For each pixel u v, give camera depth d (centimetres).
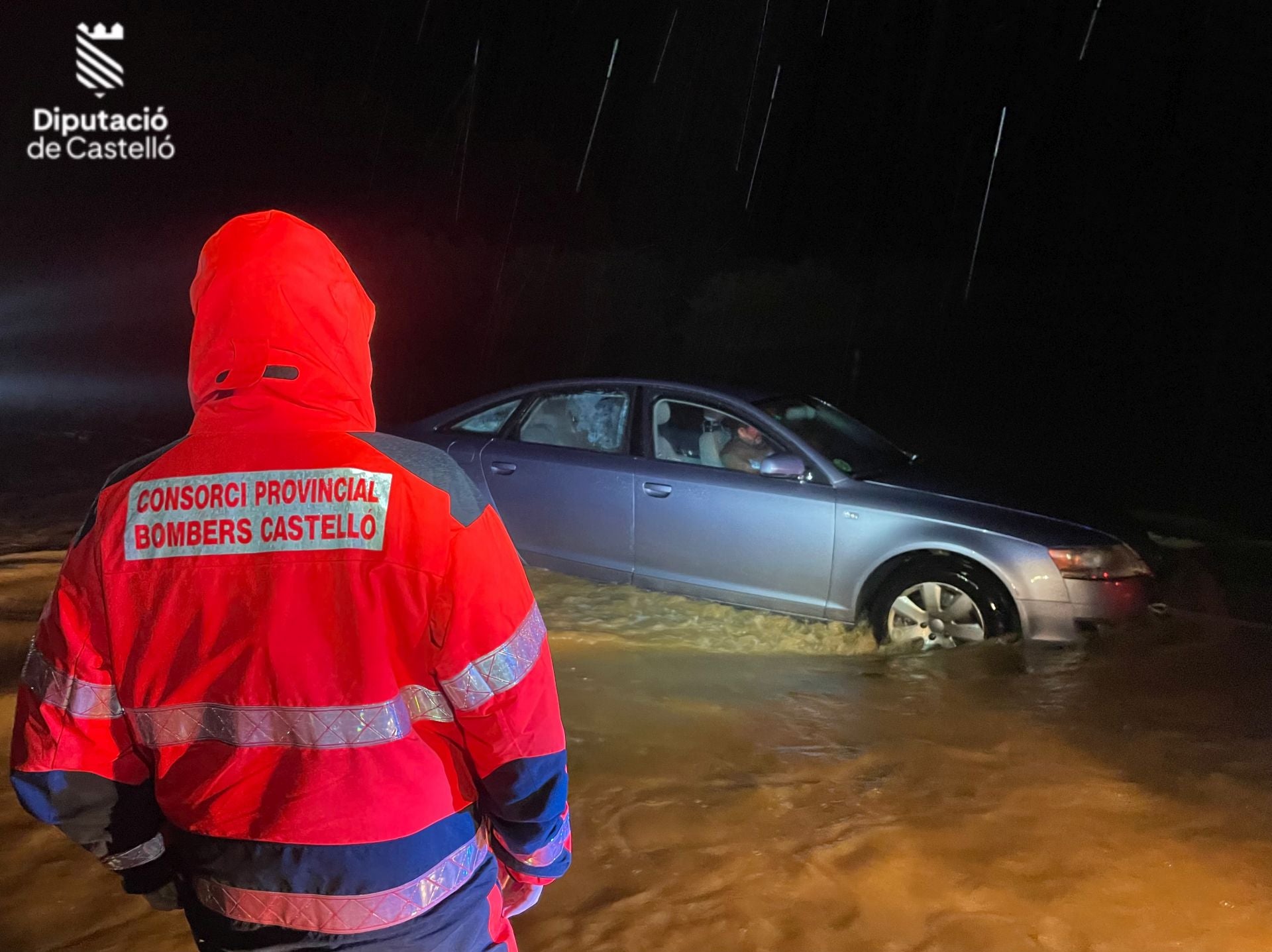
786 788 357
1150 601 500
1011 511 507
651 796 348
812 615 535
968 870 305
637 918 277
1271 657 492
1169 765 378
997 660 480
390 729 129
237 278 137
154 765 137
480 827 152
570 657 486
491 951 148
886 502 518
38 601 530
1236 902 288
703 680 464
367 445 135
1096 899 290
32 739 134
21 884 282
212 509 130
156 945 257
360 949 132
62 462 927
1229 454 1119
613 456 589
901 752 388
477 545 133
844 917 279
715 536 552
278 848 129
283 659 126
